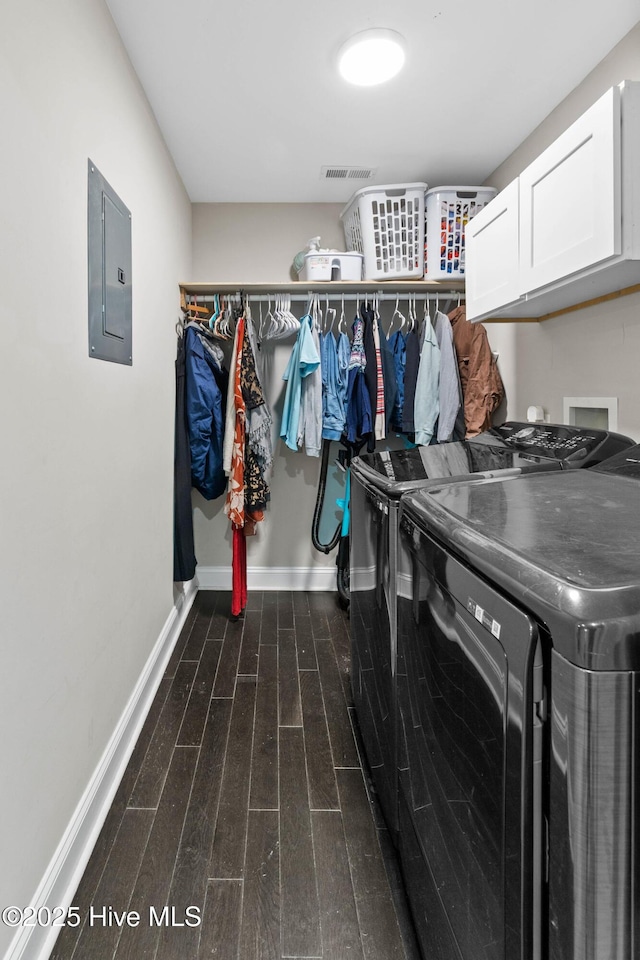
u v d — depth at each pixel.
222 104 2.16
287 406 2.94
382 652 1.44
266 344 3.23
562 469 1.51
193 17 1.67
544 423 2.02
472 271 2.23
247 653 2.53
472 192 2.72
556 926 0.59
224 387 3.04
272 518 3.38
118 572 1.71
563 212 1.54
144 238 2.06
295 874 1.33
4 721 0.99
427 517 0.99
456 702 0.85
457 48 1.83
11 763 1.01
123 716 1.76
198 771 1.71
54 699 1.21
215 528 3.38
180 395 2.73
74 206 1.34
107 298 1.59
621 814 0.54
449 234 2.74
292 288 2.92
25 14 1.08
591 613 0.54
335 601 3.22
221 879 1.32
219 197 3.10
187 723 1.97
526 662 0.61
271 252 3.20
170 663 2.43
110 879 1.32
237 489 2.73
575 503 0.98
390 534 1.30
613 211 1.32
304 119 2.28
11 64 1.02
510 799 0.66
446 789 0.91
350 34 1.76
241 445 2.75
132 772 1.71
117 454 1.70
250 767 1.74
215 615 2.99
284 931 1.19
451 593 0.87
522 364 2.57
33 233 1.11
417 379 2.87
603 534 0.77
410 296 2.96
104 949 1.15
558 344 2.22
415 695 1.12
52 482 1.20
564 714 0.56
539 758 0.61
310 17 1.68
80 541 1.38
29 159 1.09
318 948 1.15
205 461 2.79
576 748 0.55
